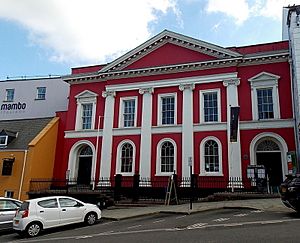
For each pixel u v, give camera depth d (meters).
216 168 21.89
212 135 22.38
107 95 26.08
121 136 24.81
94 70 27.66
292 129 20.69
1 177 23.89
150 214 15.11
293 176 12.13
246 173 20.84
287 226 9.47
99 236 10.55
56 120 27.08
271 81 22.00
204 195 21.31
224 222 11.04
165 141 23.52
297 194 11.32
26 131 26.81
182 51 24.66
